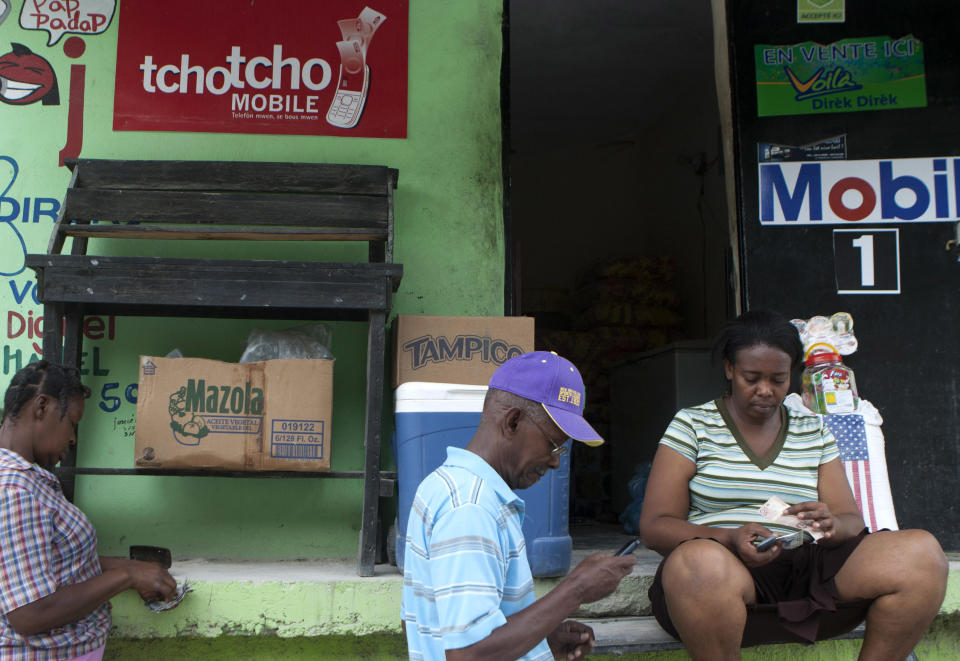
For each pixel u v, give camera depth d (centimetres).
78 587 218
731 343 247
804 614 227
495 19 350
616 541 408
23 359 319
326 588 266
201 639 278
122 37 334
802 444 251
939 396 346
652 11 496
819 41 361
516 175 725
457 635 148
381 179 318
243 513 323
